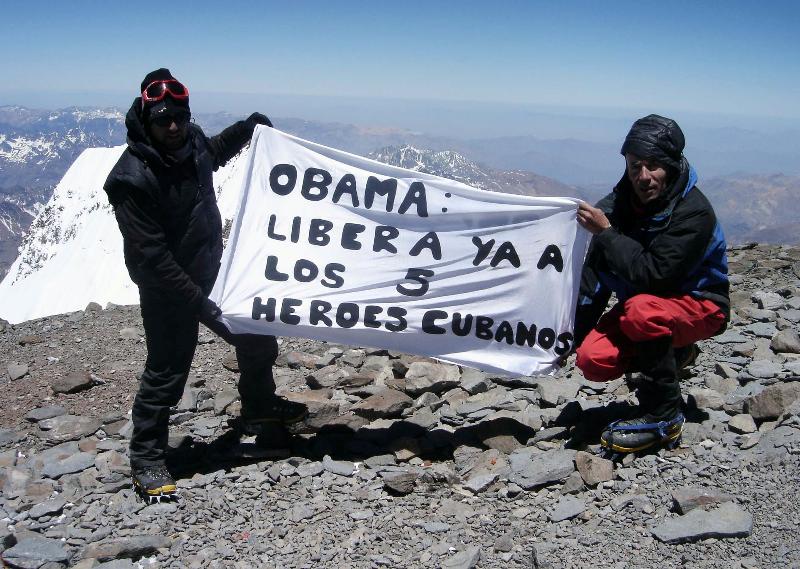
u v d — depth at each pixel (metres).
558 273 3.54
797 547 2.48
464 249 3.56
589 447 3.29
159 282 2.98
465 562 2.56
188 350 3.17
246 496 3.13
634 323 3.08
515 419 3.66
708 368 4.15
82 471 3.45
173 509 3.05
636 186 3.05
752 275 6.43
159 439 3.19
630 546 2.61
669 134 2.98
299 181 3.51
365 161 3.52
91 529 2.95
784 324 4.72
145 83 2.84
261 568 2.65
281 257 3.46
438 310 3.55
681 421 3.24
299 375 4.57
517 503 3.00
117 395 4.38
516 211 3.52
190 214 3.04
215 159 3.48
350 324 3.49
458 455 3.38
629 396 3.85
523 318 3.57
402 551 2.71
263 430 3.60
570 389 3.99
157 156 2.88
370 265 3.53
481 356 3.58
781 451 3.03
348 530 2.87
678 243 3.00
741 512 2.66
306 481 3.26
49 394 4.43
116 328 5.68
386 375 4.41
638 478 3.05
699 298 3.13
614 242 3.12
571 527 2.78
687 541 2.59
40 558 2.72
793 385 3.40
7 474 3.38
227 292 3.36
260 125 3.47
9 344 5.43
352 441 3.61
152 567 2.71
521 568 2.56
